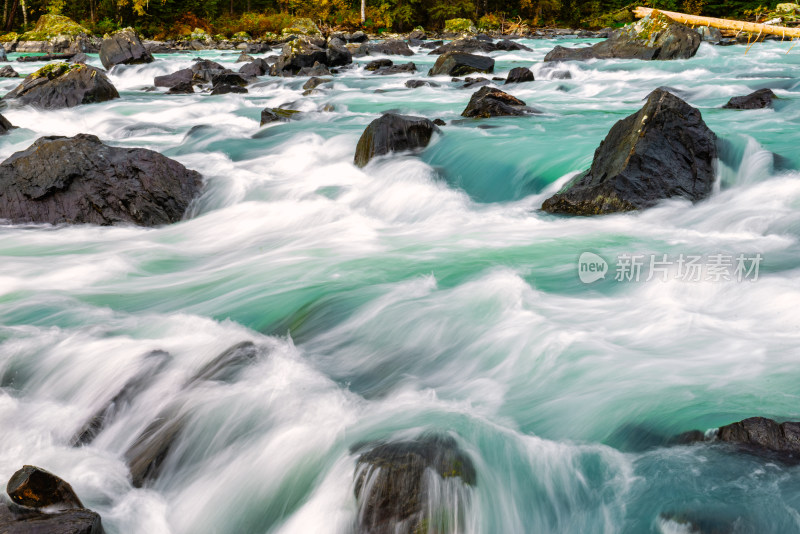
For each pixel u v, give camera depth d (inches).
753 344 194.1
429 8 2090.3
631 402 169.0
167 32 1898.4
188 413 174.2
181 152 479.8
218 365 192.1
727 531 128.3
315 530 140.8
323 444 160.1
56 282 266.1
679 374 179.9
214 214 354.3
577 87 721.6
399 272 260.1
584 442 159.5
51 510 135.0
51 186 334.0
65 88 675.4
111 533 143.8
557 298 231.9
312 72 949.8
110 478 160.9
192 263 291.0
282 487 154.2
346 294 239.0
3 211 333.7
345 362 203.2
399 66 953.5
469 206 358.0
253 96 763.4
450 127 483.5
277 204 358.0
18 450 171.0
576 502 143.9
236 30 1910.7
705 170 330.0
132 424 179.0
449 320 215.3
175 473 163.0
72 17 2000.5
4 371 203.0
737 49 1020.5
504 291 232.2
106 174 340.8
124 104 677.9
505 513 141.8
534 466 151.1
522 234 304.0
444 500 135.9
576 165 369.7
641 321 211.8
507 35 1882.4
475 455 150.0
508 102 556.7
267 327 226.8
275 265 277.7
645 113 331.0
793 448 145.5
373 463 139.9
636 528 135.1
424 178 377.1
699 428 156.2
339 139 467.5
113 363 199.0
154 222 339.6
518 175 378.6
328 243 305.7
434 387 188.2
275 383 185.5
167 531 149.1
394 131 410.9
